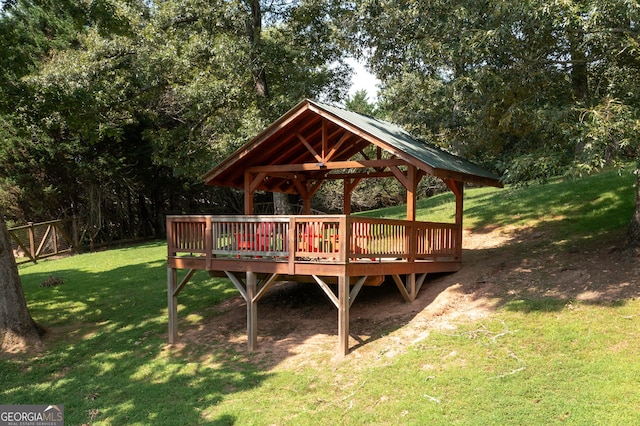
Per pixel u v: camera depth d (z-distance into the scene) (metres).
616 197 14.70
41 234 21.92
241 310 12.24
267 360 9.16
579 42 9.79
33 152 21.78
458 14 9.83
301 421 6.86
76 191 24.91
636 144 8.15
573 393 6.47
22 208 23.59
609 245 11.05
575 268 10.16
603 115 8.02
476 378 7.21
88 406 7.95
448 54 10.03
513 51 10.02
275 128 10.55
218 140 20.31
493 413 6.35
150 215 29.59
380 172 12.73
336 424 6.69
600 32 8.88
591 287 9.17
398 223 10.20
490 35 9.22
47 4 12.27
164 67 19.56
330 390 7.69
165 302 13.31
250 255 9.84
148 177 27.09
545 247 12.32
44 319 12.46
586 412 6.06
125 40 19.31
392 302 11.21
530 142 11.70
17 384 8.95
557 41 10.22
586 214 14.27
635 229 9.97
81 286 15.30
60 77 17.92
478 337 8.38
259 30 19.75
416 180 10.81
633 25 9.05
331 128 11.37
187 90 18.91
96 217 24.81
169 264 10.72
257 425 6.90
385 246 9.84
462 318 9.31
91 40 19.53
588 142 8.30
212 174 11.47
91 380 8.95
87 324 12.11
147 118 24.55
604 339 7.54
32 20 12.88
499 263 11.77
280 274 9.67
